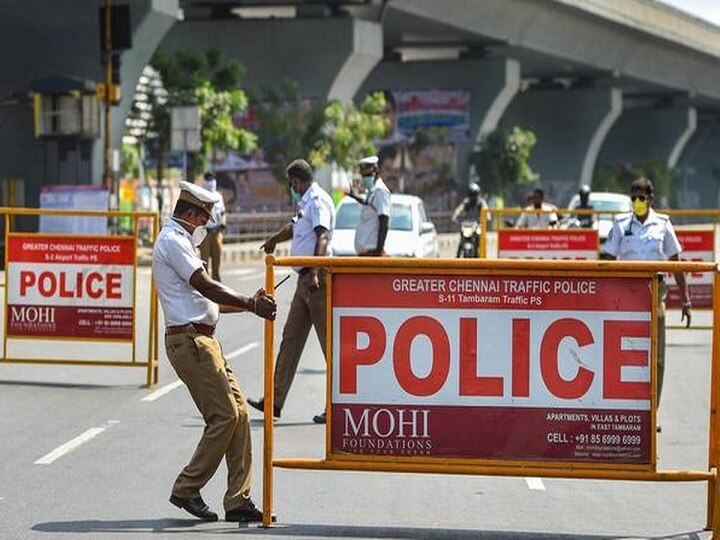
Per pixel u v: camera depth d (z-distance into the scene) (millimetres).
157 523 16375
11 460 20391
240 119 93438
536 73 144625
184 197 16250
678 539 15945
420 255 45000
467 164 121938
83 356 32062
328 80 98438
